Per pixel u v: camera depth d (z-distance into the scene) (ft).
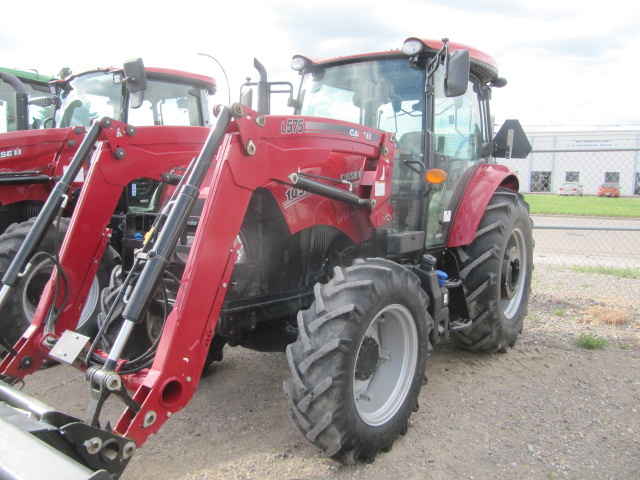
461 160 14.29
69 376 13.10
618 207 48.08
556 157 47.26
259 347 11.50
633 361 14.26
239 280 10.01
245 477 8.85
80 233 10.08
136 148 11.01
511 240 15.33
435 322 11.58
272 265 10.59
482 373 13.47
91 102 19.70
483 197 13.87
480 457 9.57
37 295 13.97
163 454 9.59
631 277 25.03
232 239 8.40
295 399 8.69
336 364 8.57
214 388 12.50
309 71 14.40
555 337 16.30
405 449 9.84
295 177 9.48
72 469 5.25
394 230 12.24
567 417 11.08
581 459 9.52
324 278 11.73
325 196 10.37
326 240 11.41
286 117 9.36
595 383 12.82
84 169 17.11
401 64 12.87
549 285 23.38
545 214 46.26
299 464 9.26
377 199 11.53
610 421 10.91
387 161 11.82
